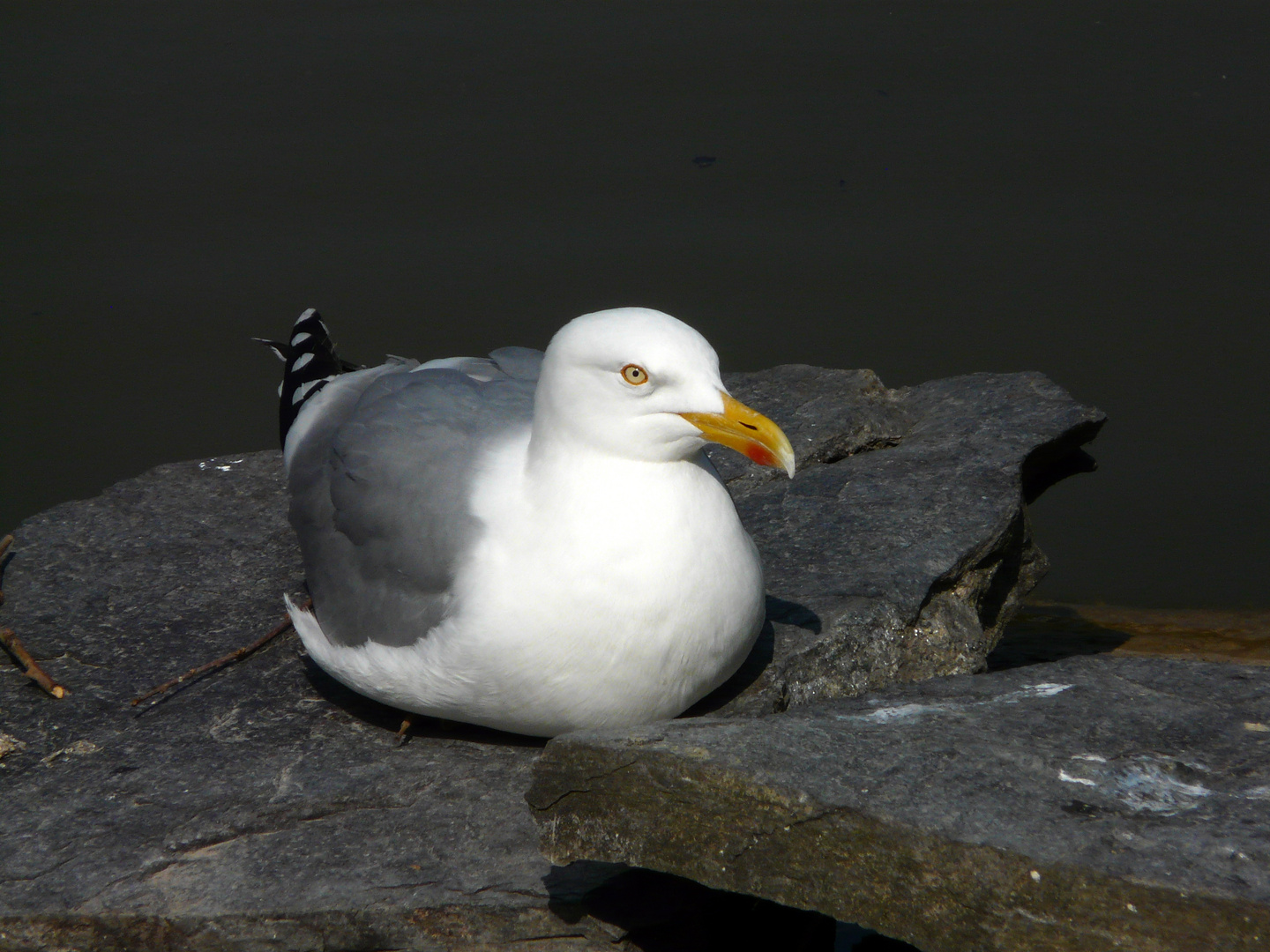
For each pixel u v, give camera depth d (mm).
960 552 9805
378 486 7973
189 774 7977
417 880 7051
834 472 11219
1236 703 7160
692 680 7594
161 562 10719
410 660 7707
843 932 8141
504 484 7609
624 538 7211
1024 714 7090
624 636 7273
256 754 8164
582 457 7332
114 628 9727
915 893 6039
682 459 7445
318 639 8297
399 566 7742
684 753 6543
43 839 7461
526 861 7168
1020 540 10828
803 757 6535
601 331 7176
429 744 8242
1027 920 5797
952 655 9305
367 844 7320
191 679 9055
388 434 8195
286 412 10070
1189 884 5535
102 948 6984
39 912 6957
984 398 12406
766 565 9773
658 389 7117
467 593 7422
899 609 9164
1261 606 13555
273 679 9055
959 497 10562
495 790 7719
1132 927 5598
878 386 12852
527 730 7887
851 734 6828
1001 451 11289
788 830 6277
